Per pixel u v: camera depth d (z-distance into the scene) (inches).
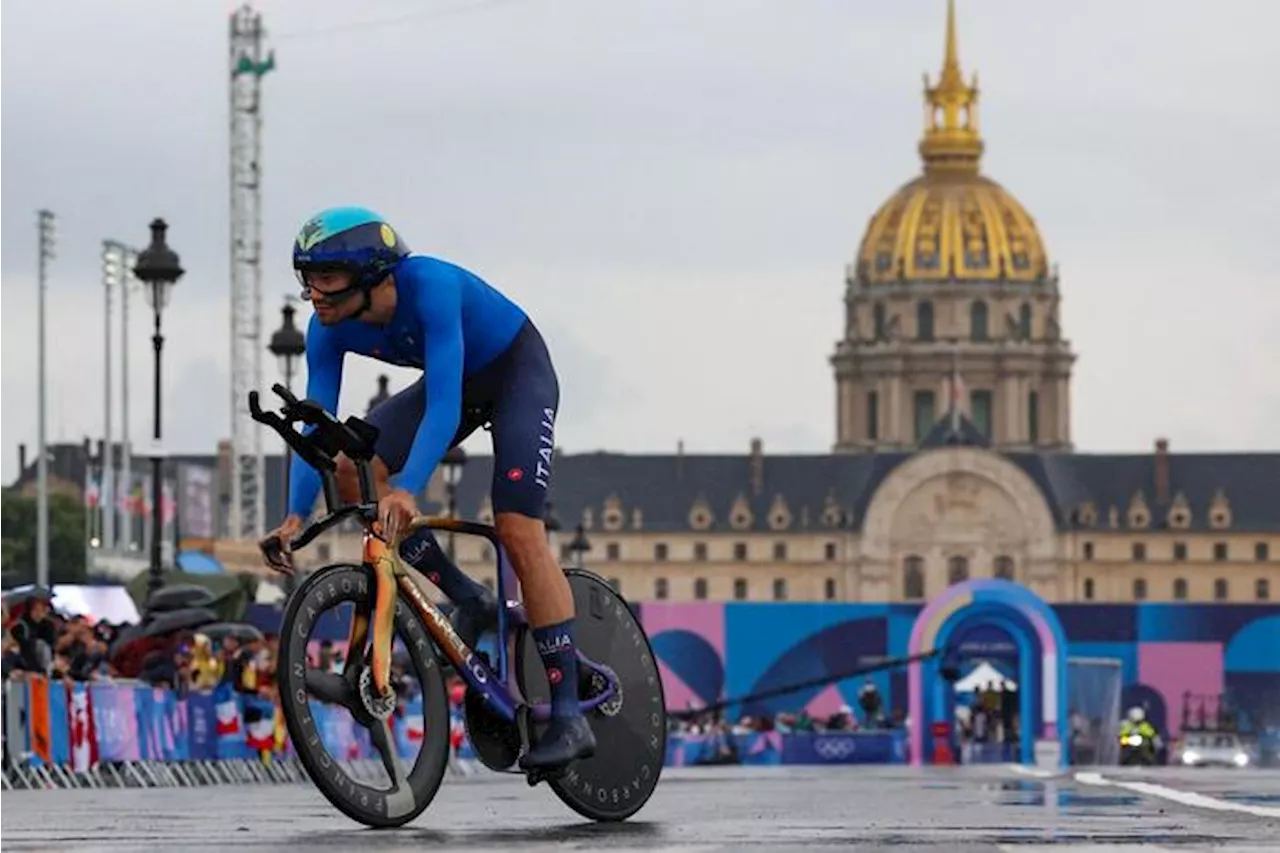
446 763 834.2
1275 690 5275.6
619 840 786.2
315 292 831.1
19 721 1875.0
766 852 737.6
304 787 1859.0
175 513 3971.5
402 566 822.5
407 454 849.5
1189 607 5280.5
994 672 5295.3
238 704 2397.9
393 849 742.5
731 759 4345.5
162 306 2977.4
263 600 5511.8
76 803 1231.5
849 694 5290.4
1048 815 981.8
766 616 5270.7
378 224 831.1
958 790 1428.4
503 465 847.1
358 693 810.2
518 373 852.6
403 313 836.0
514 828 852.6
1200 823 912.3
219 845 765.9
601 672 873.5
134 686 2165.4
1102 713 4456.2
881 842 788.6
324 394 847.1
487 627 859.4
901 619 5280.5
